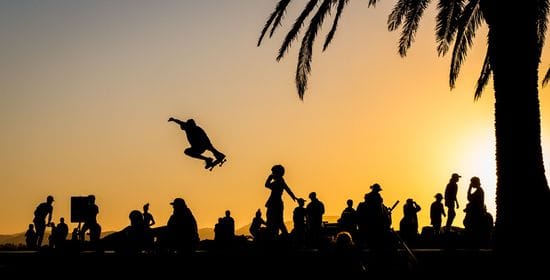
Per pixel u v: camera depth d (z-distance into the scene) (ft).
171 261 75.36
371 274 68.64
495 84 59.98
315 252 74.02
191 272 74.59
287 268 73.72
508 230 57.93
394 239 70.23
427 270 73.41
